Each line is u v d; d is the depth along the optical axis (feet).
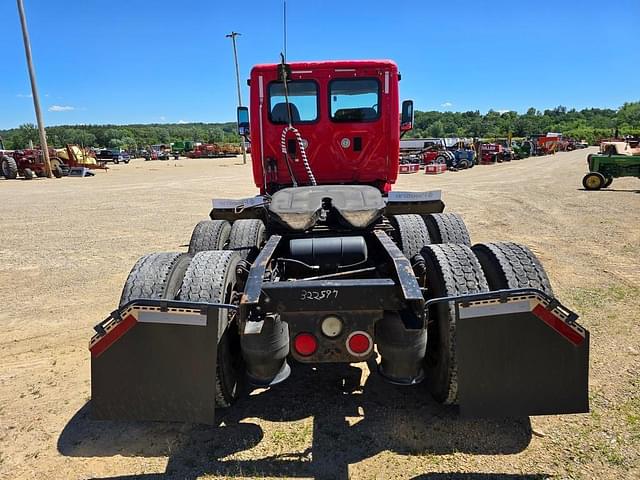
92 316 18.20
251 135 20.93
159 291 10.42
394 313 9.67
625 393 11.57
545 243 27.91
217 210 19.33
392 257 10.68
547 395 9.39
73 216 43.06
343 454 9.80
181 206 49.34
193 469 9.54
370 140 20.83
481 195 54.54
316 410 11.41
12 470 9.70
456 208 43.78
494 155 137.18
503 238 29.63
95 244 30.83
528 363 9.29
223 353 10.24
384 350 9.66
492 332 9.20
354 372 13.21
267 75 20.18
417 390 12.15
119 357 9.55
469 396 9.36
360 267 13.37
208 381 9.48
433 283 10.41
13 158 96.32
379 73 20.26
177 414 9.64
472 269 10.16
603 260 23.56
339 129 20.70
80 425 11.19
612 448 9.68
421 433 10.39
